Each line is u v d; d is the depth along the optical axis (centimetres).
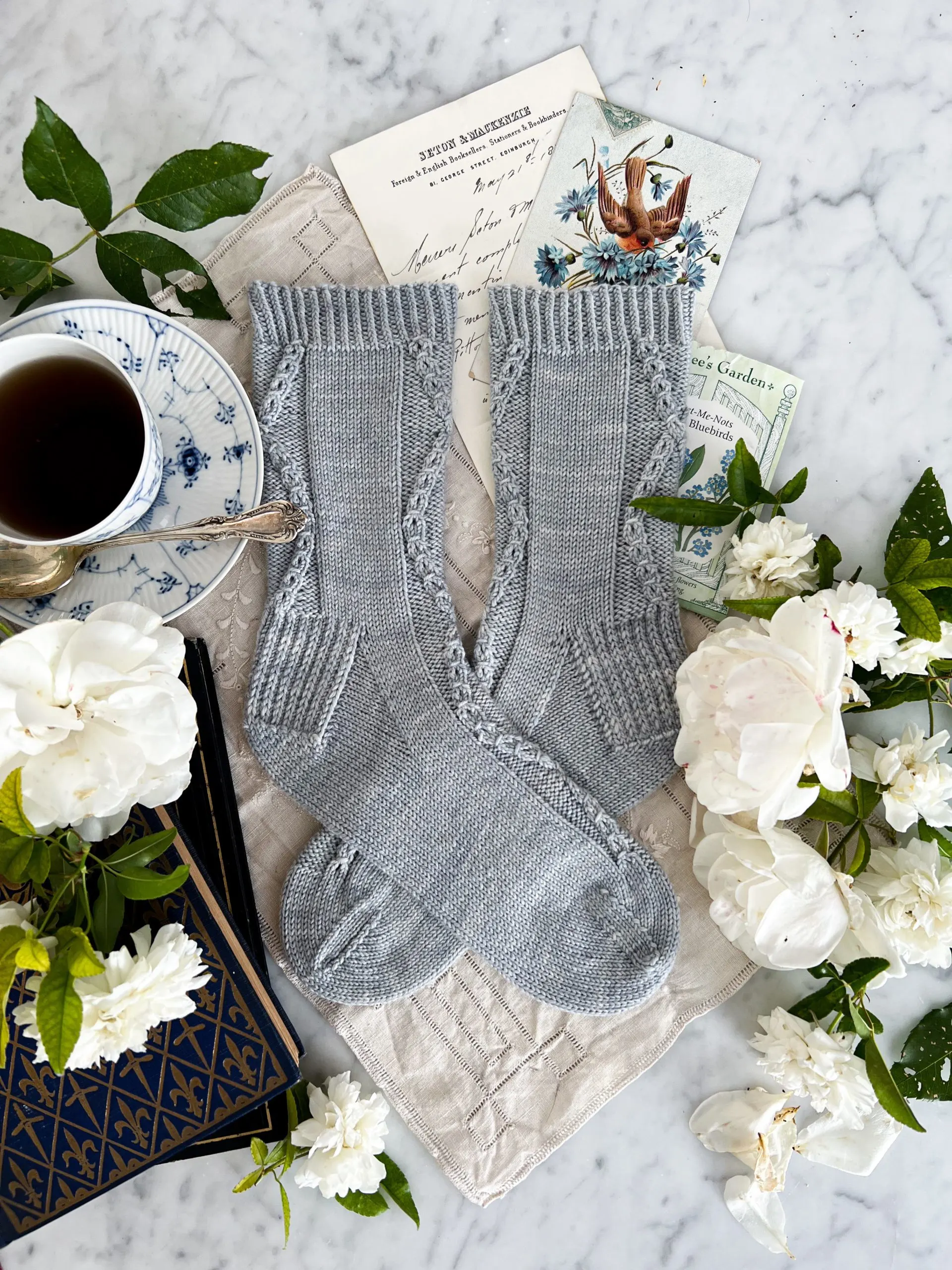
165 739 30
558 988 41
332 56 44
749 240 44
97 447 38
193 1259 44
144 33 44
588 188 44
